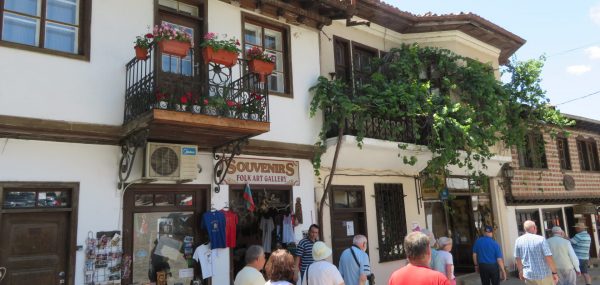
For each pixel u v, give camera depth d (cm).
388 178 1178
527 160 1661
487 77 1229
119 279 690
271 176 899
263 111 771
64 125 659
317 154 966
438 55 1222
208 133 732
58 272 650
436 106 1050
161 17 809
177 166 727
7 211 616
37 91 646
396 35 1269
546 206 1716
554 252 958
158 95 648
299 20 987
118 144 722
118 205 708
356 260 666
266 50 945
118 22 741
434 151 1055
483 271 923
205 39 735
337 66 1110
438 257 763
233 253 861
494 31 1371
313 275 547
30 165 639
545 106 1407
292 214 910
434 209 1314
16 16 662
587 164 1980
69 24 704
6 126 614
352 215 1084
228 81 830
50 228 655
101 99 703
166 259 761
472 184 1407
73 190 670
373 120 1039
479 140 1088
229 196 839
